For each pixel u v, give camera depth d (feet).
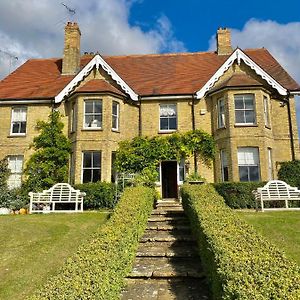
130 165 62.49
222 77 66.95
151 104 67.31
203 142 63.31
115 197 55.67
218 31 80.38
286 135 63.72
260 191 45.91
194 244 30.01
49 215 43.75
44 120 67.92
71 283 12.54
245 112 61.41
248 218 37.37
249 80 63.10
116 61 81.35
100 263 15.06
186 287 22.18
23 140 67.56
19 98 68.44
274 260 13.98
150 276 23.62
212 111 65.46
